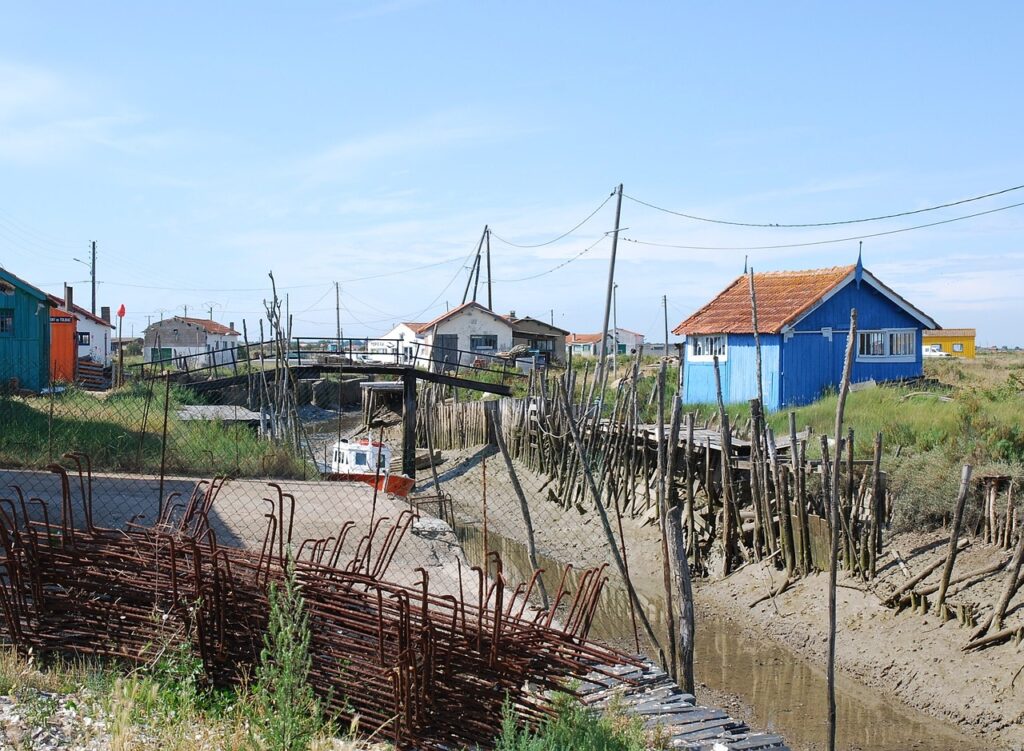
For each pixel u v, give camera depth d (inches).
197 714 241.4
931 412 853.2
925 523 609.6
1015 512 551.5
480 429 1254.9
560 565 765.9
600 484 903.1
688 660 378.6
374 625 261.9
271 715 222.2
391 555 340.5
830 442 768.3
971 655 495.8
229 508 506.6
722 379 1293.1
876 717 473.7
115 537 298.0
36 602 276.7
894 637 535.8
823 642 561.0
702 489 782.5
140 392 994.1
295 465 710.5
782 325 1165.1
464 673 257.8
